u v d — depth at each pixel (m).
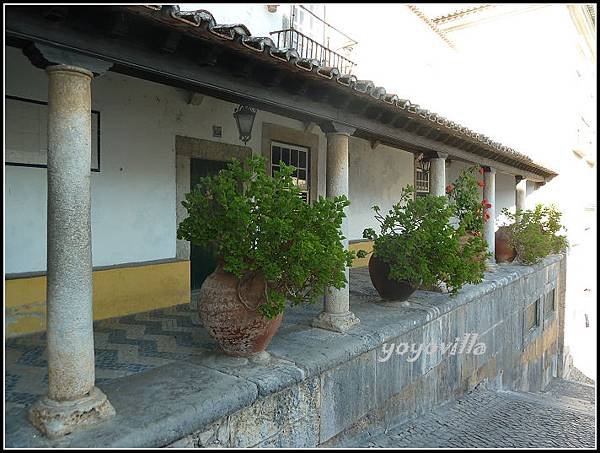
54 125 2.62
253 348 3.68
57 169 2.63
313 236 3.44
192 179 6.20
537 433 5.48
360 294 6.58
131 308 5.36
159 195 5.73
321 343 4.23
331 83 3.96
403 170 11.37
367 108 4.75
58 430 2.53
